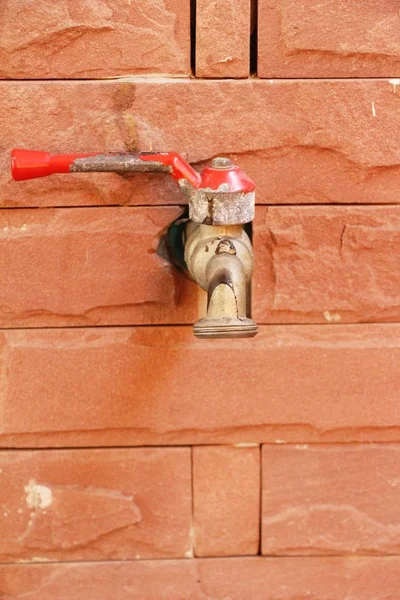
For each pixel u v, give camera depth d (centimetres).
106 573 133
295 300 125
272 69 117
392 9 115
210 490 132
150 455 130
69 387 126
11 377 125
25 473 129
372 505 132
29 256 121
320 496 132
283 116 118
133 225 121
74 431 128
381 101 117
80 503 130
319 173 120
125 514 131
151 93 116
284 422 128
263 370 126
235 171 110
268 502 132
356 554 134
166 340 126
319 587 135
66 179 119
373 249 123
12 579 133
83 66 116
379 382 127
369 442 130
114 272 123
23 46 114
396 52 116
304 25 115
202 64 116
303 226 122
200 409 128
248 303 126
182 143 118
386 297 125
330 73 117
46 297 123
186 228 124
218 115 117
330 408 128
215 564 134
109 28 115
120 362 126
